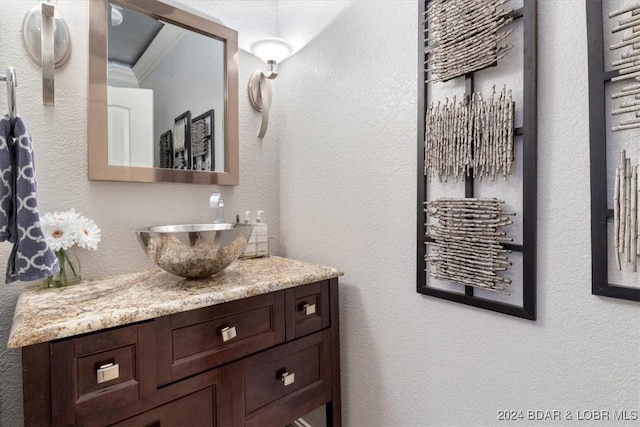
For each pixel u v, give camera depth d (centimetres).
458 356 100
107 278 115
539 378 83
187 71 140
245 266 133
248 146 161
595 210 73
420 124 106
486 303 92
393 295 118
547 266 81
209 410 93
